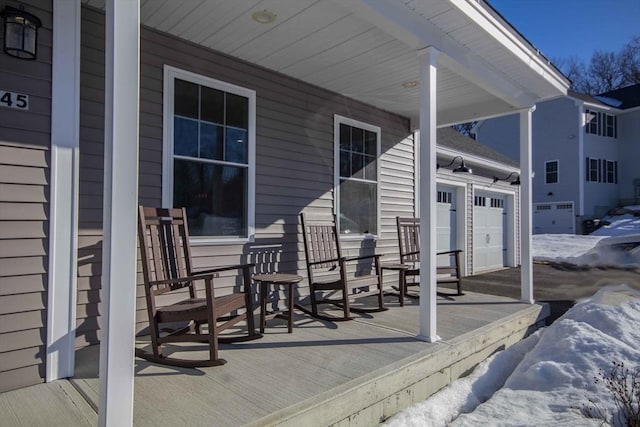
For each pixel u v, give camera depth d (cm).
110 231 168
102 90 301
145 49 326
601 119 1820
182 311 255
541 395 279
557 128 1794
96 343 291
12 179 224
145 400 205
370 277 402
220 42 353
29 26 227
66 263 241
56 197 238
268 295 409
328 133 475
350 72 421
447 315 402
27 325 227
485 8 316
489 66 397
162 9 299
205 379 232
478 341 337
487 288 676
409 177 598
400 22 296
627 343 350
